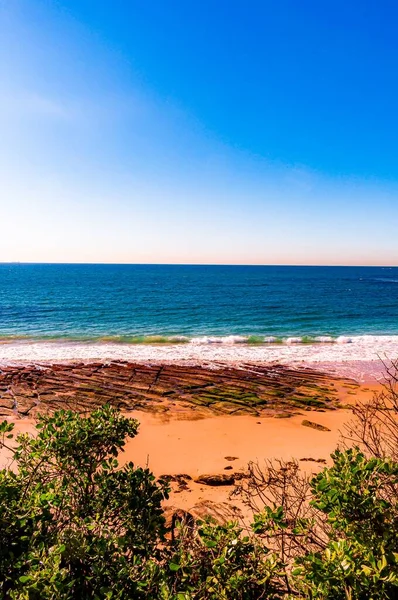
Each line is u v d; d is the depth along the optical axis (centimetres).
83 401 1279
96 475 406
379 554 268
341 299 5597
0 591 260
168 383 1492
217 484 748
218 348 2267
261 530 319
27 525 311
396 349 2241
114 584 275
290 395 1373
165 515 620
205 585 269
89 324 3231
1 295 5612
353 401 1309
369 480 312
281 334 2844
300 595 283
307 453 908
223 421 1125
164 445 956
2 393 1348
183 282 9475
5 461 802
